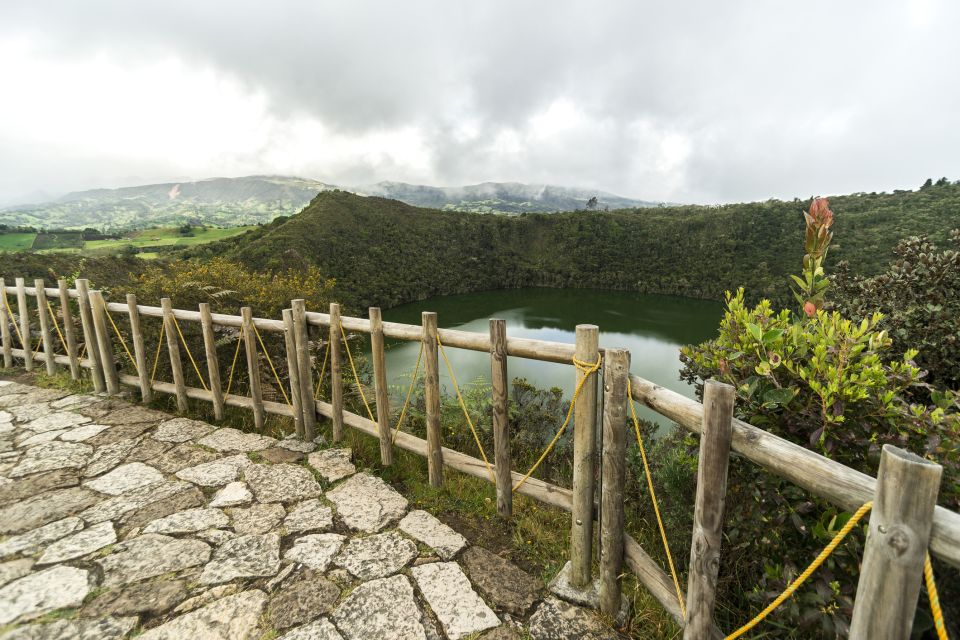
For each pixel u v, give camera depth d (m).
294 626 1.91
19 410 4.35
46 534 2.50
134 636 1.84
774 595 1.62
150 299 5.48
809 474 1.22
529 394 6.61
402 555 2.40
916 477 0.91
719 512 1.48
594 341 2.02
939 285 2.93
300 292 7.06
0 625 1.87
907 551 0.94
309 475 3.24
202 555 2.35
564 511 2.93
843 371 1.61
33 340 5.95
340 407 3.70
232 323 4.00
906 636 0.97
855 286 3.38
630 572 2.36
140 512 2.74
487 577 2.27
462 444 4.73
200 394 4.32
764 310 2.00
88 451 3.54
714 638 1.57
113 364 4.70
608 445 1.92
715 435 1.43
